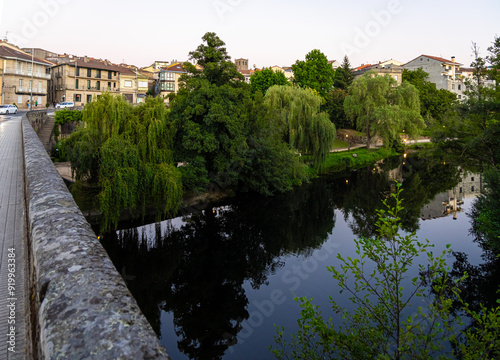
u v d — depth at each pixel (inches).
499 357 177.2
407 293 484.1
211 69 950.4
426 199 1222.9
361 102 1926.7
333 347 221.0
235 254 780.0
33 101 2063.2
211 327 500.7
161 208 815.7
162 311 558.6
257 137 1122.7
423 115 2501.2
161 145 839.1
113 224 789.9
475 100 841.5
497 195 638.5
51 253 90.8
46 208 135.7
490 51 848.9
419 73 2942.9
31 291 111.6
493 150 791.7
